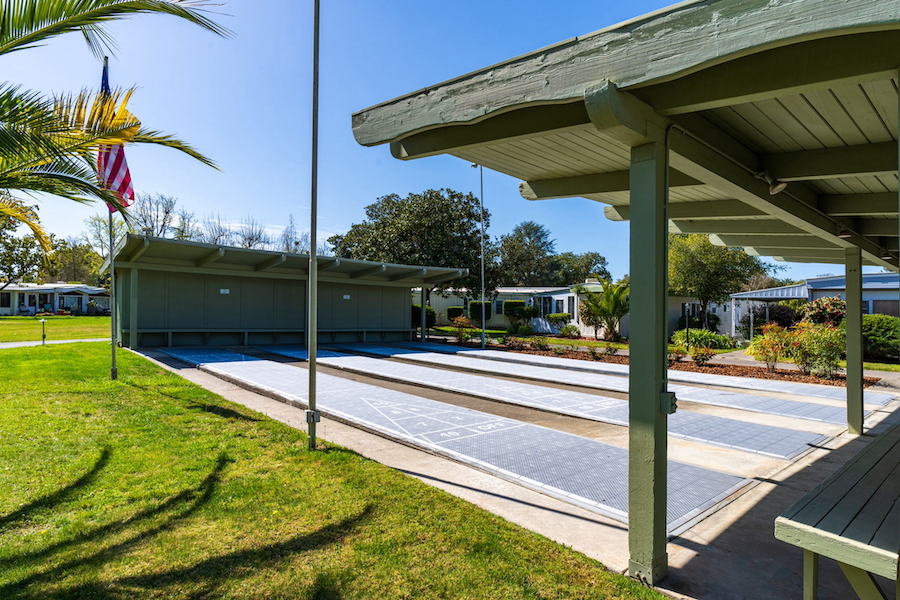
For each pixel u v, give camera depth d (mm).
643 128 2592
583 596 2623
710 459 5293
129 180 8617
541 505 3898
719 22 2111
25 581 2613
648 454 2766
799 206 4508
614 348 16094
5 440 5125
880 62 1981
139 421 6047
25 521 3350
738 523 3680
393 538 3207
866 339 16266
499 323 32812
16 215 6223
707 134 3092
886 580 2893
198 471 4359
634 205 2783
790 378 11461
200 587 2613
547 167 4160
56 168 4938
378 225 28078
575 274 58375
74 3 3654
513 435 6062
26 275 33656
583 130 2939
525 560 2975
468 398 8789
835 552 2121
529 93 2734
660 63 2281
